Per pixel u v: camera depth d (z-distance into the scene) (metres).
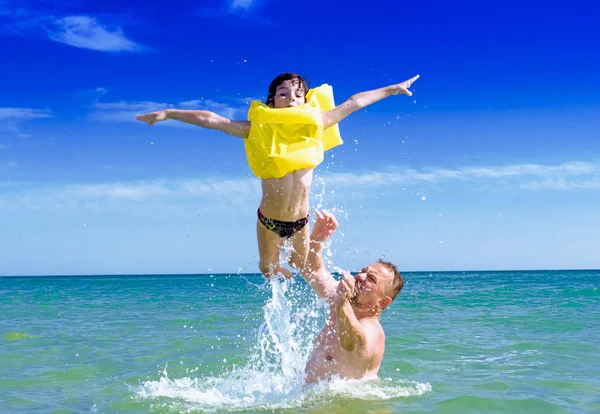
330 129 4.86
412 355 6.61
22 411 4.37
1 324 10.60
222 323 10.35
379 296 4.88
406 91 4.84
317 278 5.19
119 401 4.64
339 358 4.82
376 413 4.14
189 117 4.43
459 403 4.41
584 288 24.55
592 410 4.25
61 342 8.00
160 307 14.80
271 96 4.80
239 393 4.85
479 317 10.99
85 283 49.41
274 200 4.50
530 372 5.62
